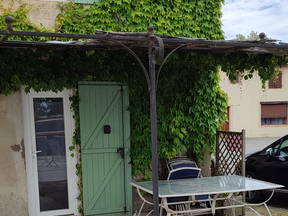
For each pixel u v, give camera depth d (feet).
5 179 14.87
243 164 15.90
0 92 14.44
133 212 16.84
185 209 14.79
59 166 15.90
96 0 15.58
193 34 17.10
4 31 8.55
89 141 15.87
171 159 17.06
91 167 15.97
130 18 15.99
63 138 15.92
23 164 15.15
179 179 14.64
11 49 13.88
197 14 17.15
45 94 15.42
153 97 9.63
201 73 17.30
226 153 17.28
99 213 16.17
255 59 15.74
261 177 19.39
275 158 18.80
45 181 15.67
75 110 15.74
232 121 58.80
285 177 18.11
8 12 14.33
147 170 17.10
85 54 15.23
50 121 15.67
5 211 14.90
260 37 11.73
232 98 58.70
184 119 17.37
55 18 15.20
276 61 15.62
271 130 60.59
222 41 11.03
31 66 14.70
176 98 17.30
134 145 16.83
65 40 14.89
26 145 15.19
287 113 61.11
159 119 17.12
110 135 16.19
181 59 15.57
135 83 16.60
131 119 16.71
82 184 15.92
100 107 15.97
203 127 17.52
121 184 16.44
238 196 19.49
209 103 17.60
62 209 15.96
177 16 16.74
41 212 15.60
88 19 15.51
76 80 15.48
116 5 15.78
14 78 14.39
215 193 11.96
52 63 15.01
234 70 15.90
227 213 15.99
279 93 60.39
